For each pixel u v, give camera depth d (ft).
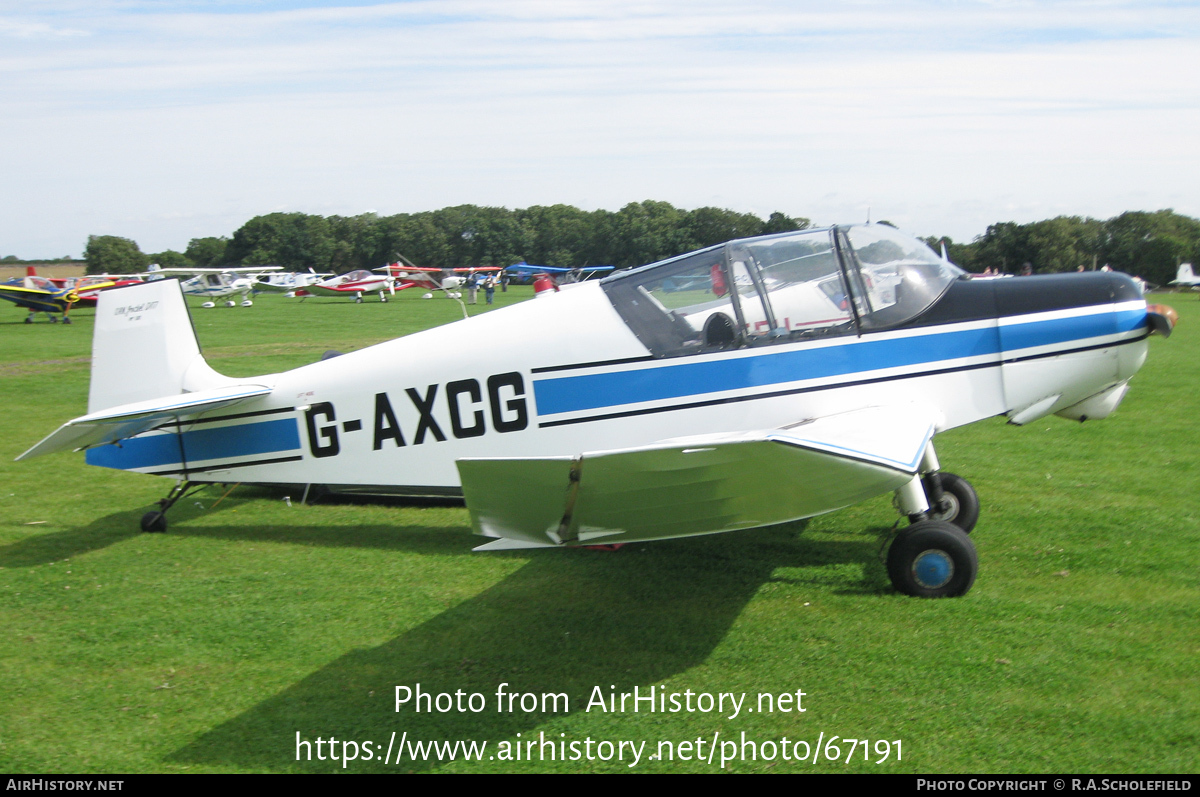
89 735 10.55
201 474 19.08
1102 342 15.57
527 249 346.33
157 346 19.31
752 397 15.60
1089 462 24.08
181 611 14.37
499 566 16.49
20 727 10.76
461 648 12.79
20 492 22.79
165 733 10.59
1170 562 15.52
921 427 13.79
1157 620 12.94
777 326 15.58
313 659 12.50
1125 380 16.14
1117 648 12.00
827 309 15.56
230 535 18.90
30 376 45.55
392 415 17.67
